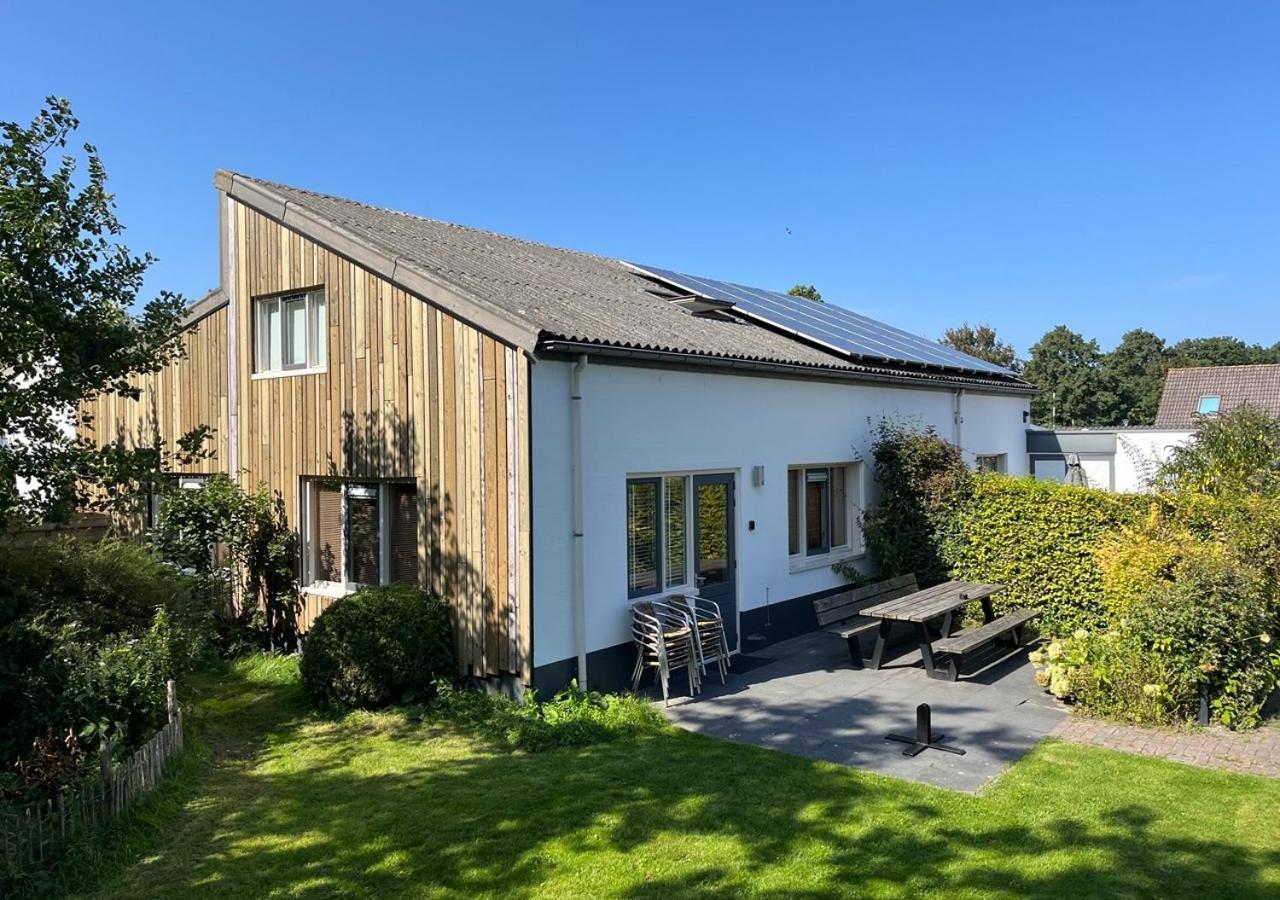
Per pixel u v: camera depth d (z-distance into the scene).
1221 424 13.57
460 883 5.12
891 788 6.42
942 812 5.95
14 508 7.43
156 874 5.31
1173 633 7.83
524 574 8.38
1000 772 6.73
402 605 8.79
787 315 15.50
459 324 8.92
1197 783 6.40
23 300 6.81
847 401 13.41
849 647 10.28
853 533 13.69
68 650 6.90
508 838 5.69
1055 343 68.75
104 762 5.71
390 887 5.09
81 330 7.35
